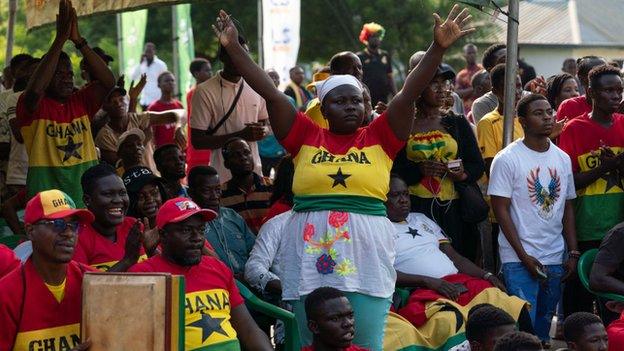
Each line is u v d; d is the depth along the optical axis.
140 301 10.19
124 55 37.03
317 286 12.34
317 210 12.35
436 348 14.22
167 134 22.67
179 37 37.38
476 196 15.61
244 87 18.20
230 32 12.35
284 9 29.38
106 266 12.44
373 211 12.41
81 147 15.11
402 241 15.21
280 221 14.99
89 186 12.48
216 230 15.21
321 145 12.41
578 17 64.69
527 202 15.37
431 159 15.48
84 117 15.20
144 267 11.77
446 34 12.09
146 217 14.19
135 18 36.69
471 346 12.56
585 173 15.91
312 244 12.34
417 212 15.67
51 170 14.92
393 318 14.24
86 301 10.38
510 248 15.44
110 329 10.25
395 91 28.42
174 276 10.27
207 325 11.69
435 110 15.62
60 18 14.63
